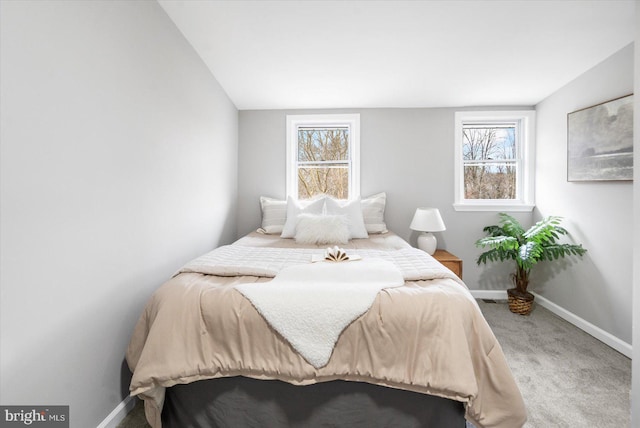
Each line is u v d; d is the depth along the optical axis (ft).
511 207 10.36
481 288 10.61
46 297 3.42
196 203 7.41
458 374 3.51
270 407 4.01
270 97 9.92
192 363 3.79
